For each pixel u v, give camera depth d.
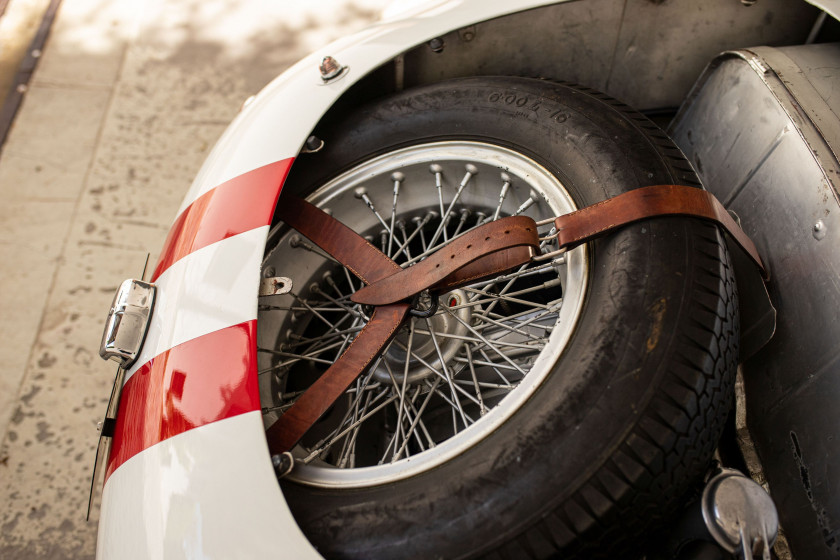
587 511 0.85
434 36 1.27
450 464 0.93
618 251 1.00
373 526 0.88
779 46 1.36
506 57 1.37
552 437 0.88
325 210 1.30
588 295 1.02
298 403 1.03
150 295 1.10
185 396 0.96
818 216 1.03
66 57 2.32
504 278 1.20
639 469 0.86
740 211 1.19
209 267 1.07
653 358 0.90
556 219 1.02
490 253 0.98
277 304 1.27
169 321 1.04
